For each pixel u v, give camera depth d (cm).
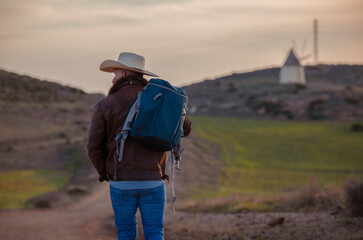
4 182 5234
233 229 791
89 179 5347
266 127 9144
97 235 1240
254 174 5131
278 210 1091
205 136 8156
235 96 13212
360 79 17150
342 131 8306
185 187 4047
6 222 2114
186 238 767
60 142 8181
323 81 16912
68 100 13188
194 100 13325
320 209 973
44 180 5519
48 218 2347
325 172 5038
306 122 9562
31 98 12688
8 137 8056
